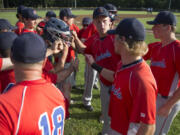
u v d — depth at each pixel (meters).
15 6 68.38
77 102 4.64
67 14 4.63
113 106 1.85
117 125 1.83
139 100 1.44
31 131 1.10
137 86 1.47
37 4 70.62
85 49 3.10
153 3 73.19
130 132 1.64
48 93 1.23
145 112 1.41
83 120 3.89
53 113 1.25
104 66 2.85
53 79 2.02
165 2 70.50
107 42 2.76
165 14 2.29
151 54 2.67
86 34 4.34
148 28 19.53
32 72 1.17
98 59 2.92
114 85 1.83
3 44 1.76
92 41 3.02
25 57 1.09
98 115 4.10
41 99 1.16
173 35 2.36
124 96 1.62
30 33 1.20
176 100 2.12
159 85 2.50
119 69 1.76
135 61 1.58
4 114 1.03
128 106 1.63
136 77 1.50
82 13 42.88
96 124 3.76
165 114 2.26
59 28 2.25
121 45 1.62
